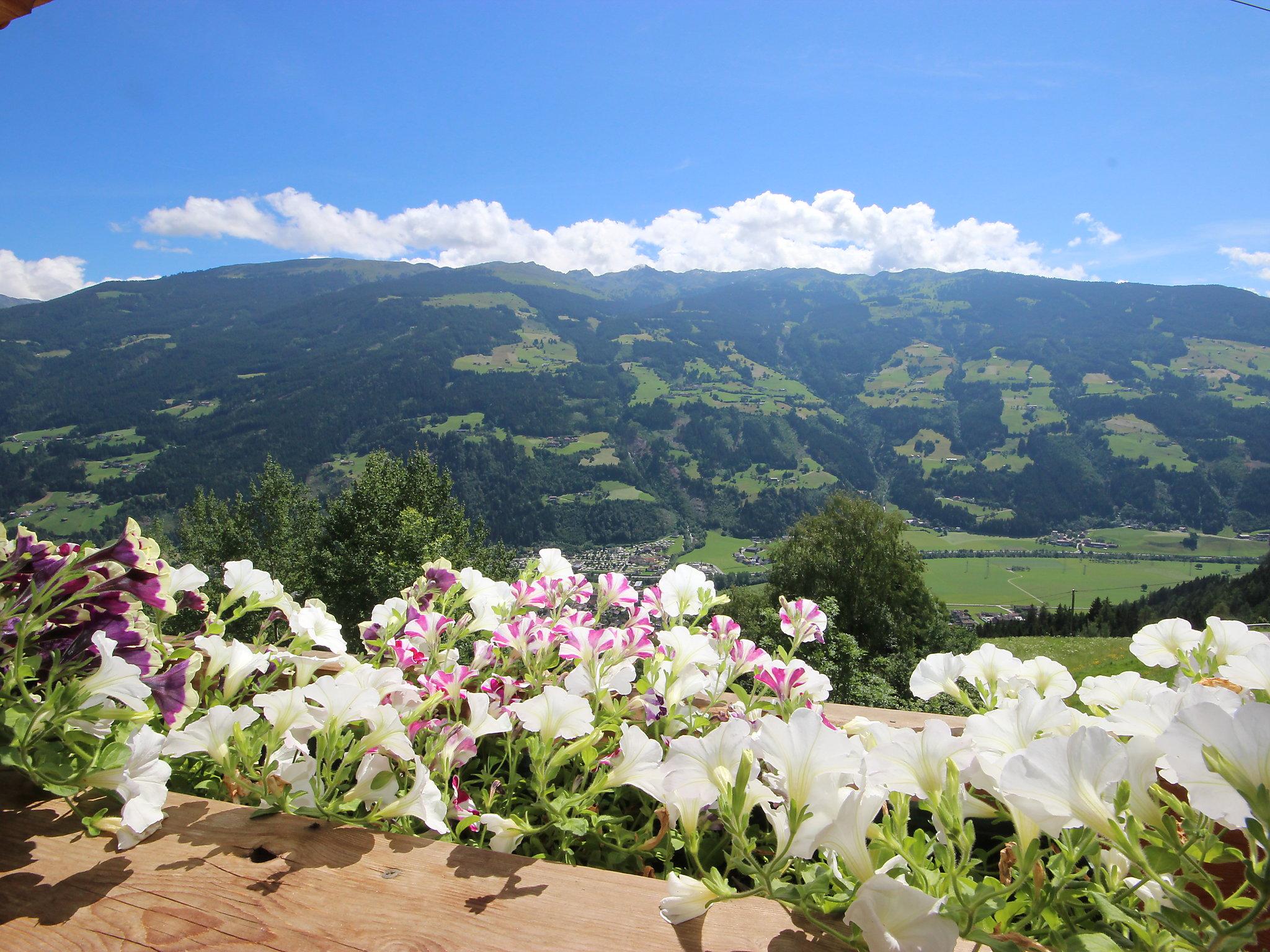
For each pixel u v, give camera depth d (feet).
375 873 3.96
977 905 2.74
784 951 3.30
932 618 132.87
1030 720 3.48
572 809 4.37
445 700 5.25
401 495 118.83
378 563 107.14
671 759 3.54
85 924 3.69
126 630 4.69
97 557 4.51
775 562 140.05
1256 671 4.08
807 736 3.24
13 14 7.41
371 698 4.21
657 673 5.26
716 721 5.81
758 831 4.73
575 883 3.84
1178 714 2.58
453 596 6.82
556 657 5.89
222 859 4.10
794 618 6.33
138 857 4.14
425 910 3.67
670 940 3.41
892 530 130.62
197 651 5.41
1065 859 3.06
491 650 6.23
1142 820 2.87
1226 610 215.72
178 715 4.50
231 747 4.74
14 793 4.76
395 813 4.07
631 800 5.21
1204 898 3.58
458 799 4.72
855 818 3.05
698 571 6.33
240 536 167.53
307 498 180.86
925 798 3.27
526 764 5.57
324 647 5.85
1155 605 246.68
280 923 3.64
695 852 3.57
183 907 3.77
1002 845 4.72
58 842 4.29
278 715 4.30
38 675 4.50
